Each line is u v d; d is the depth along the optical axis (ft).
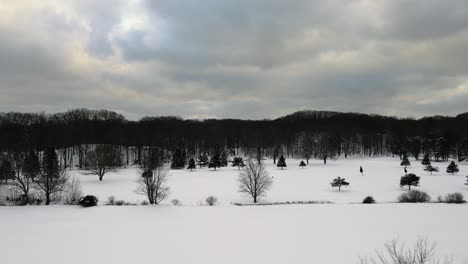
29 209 90.43
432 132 411.13
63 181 115.85
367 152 416.26
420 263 43.29
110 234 67.82
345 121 532.73
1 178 132.36
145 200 123.13
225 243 61.57
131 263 53.11
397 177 199.41
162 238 64.90
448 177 196.34
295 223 74.02
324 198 135.23
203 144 394.52
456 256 52.08
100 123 408.46
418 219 75.46
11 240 64.54
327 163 295.69
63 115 459.32
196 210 87.76
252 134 405.80
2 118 397.39
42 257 56.03
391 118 601.21
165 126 430.61
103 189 152.66
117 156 260.62
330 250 56.70
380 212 82.89
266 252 56.59
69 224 75.31
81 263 53.42
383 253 54.29
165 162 319.06
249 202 125.08
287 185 169.68
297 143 415.64
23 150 265.13
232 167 278.05
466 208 86.94
